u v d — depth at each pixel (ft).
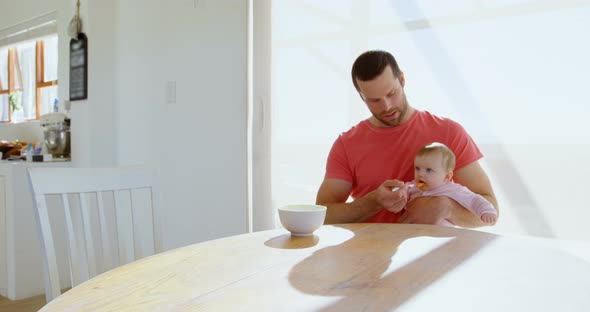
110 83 9.43
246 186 7.34
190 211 8.21
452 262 2.59
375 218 4.87
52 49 11.25
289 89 6.79
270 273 2.39
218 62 7.64
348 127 6.20
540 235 4.87
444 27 5.35
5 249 8.68
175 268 2.50
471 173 4.70
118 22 9.37
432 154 4.52
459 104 5.28
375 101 4.74
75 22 9.30
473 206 4.28
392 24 5.75
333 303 1.96
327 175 5.24
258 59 7.08
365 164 5.04
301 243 3.07
